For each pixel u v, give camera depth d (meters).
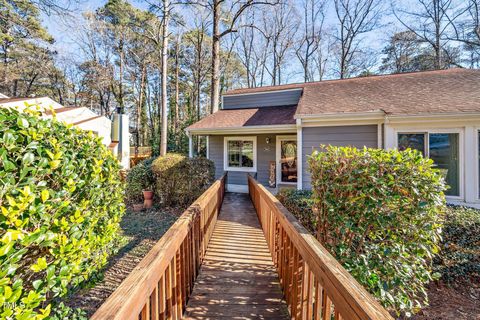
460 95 6.07
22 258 1.63
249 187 8.45
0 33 7.40
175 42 21.17
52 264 1.69
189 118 19.47
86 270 2.11
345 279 1.19
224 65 22.12
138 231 5.43
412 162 2.39
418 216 2.33
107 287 3.29
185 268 2.31
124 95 24.97
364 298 1.03
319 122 6.56
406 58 21.33
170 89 26.12
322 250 1.58
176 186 7.16
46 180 1.74
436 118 5.34
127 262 4.00
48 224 1.65
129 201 7.72
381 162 2.43
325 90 9.02
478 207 5.03
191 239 2.61
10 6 6.40
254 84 24.67
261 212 4.82
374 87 8.23
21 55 13.04
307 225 4.90
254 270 3.07
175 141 17.97
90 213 2.18
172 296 1.84
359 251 2.55
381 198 2.37
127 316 1.00
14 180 1.48
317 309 1.49
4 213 1.33
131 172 7.92
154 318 1.43
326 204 2.67
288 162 9.52
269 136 9.77
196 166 7.27
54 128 1.88
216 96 13.07
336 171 2.67
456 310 3.34
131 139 27.75
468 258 3.88
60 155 1.77
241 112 10.91
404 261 2.42
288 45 22.70
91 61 20.36
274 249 3.22
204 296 2.47
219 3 12.74
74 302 2.94
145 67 23.03
